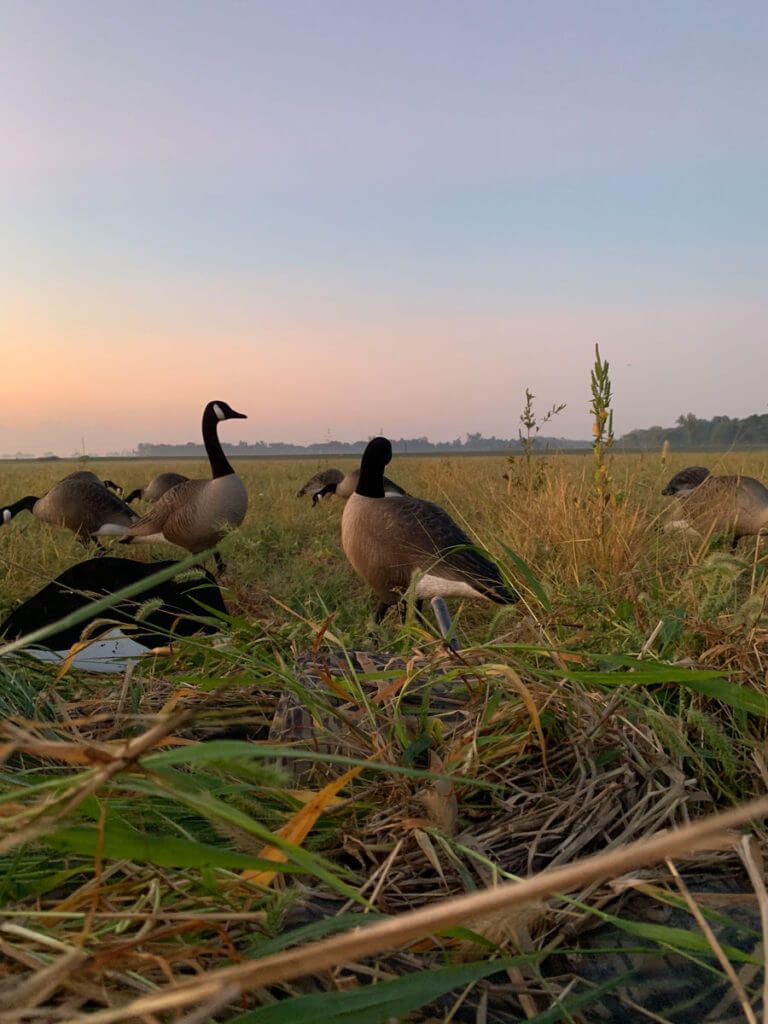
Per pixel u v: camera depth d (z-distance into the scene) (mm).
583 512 5391
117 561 3545
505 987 1211
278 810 1717
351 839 1584
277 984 1142
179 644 3109
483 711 1979
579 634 2629
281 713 2100
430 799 1604
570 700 2059
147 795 1543
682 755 1837
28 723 1521
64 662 2746
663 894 1325
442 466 14336
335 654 2539
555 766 1938
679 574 4266
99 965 901
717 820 499
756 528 6578
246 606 3980
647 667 1808
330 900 1432
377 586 5121
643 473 7734
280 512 11945
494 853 1570
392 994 904
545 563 4980
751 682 2096
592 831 1604
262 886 1206
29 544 8352
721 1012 1170
